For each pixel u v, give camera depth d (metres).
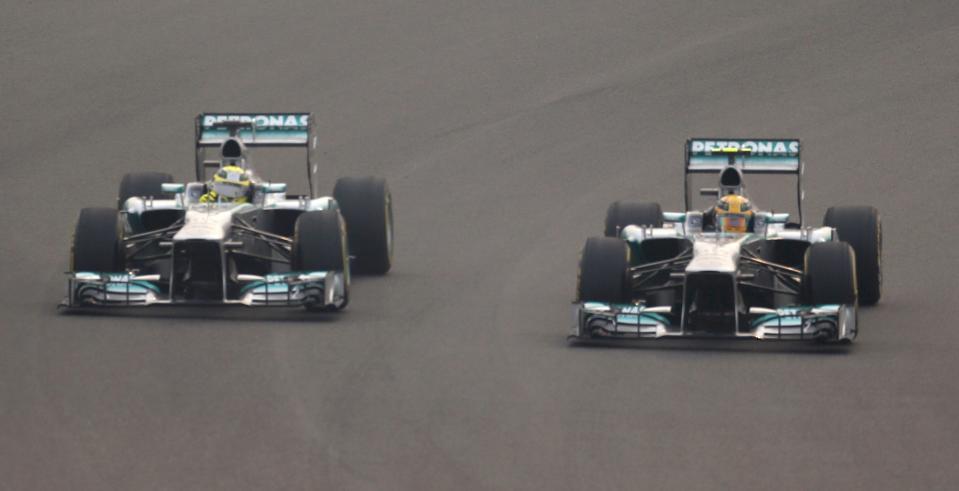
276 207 71.12
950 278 76.88
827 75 119.25
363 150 106.19
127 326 63.03
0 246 81.56
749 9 132.50
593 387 55.00
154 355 58.25
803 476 45.09
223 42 125.81
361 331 63.59
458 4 135.00
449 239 86.44
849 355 60.28
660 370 57.66
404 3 135.38
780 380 56.06
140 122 110.00
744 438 48.75
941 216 90.88
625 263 63.50
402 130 109.94
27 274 74.56
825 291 62.44
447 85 118.19
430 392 54.03
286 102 114.44
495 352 60.44
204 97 114.94
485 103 115.00
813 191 98.94
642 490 43.88
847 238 71.19
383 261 77.12
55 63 120.94
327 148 106.62
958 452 47.22
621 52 124.12
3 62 120.94
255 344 60.50
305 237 67.25
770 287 67.94
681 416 51.25
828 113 112.50
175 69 120.19
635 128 110.44
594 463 46.25
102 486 43.69
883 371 57.38
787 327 61.25
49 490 43.25
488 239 86.31
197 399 52.44
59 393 52.78
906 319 67.75
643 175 101.25
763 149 71.19
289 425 49.75
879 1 133.25
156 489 43.50
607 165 103.25
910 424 50.25
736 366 58.31
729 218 67.12
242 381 54.91
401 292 72.62
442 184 99.19
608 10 133.12
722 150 71.25
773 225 68.88
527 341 62.59
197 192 71.38
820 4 133.00
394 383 55.19
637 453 47.22
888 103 113.88
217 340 60.94
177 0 136.38
